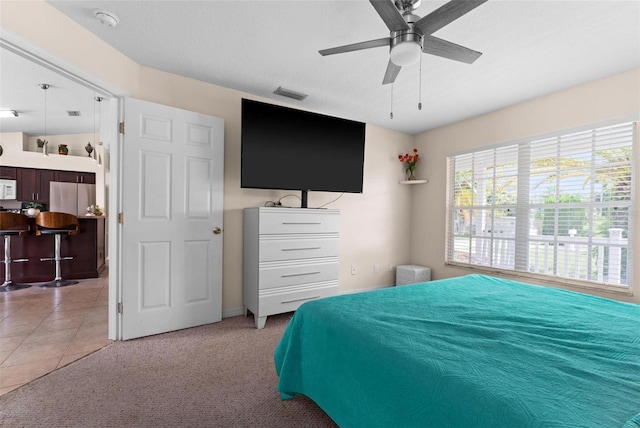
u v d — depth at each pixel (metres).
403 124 4.01
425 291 1.89
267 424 1.51
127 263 2.43
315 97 3.20
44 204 5.52
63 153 5.55
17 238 4.34
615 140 2.60
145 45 2.29
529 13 1.83
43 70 3.11
